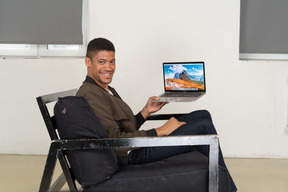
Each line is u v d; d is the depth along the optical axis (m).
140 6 3.00
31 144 3.16
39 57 3.17
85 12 3.09
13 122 3.14
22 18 3.03
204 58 3.04
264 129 3.09
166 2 3.00
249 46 3.07
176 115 2.18
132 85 3.08
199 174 1.54
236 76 3.05
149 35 3.03
